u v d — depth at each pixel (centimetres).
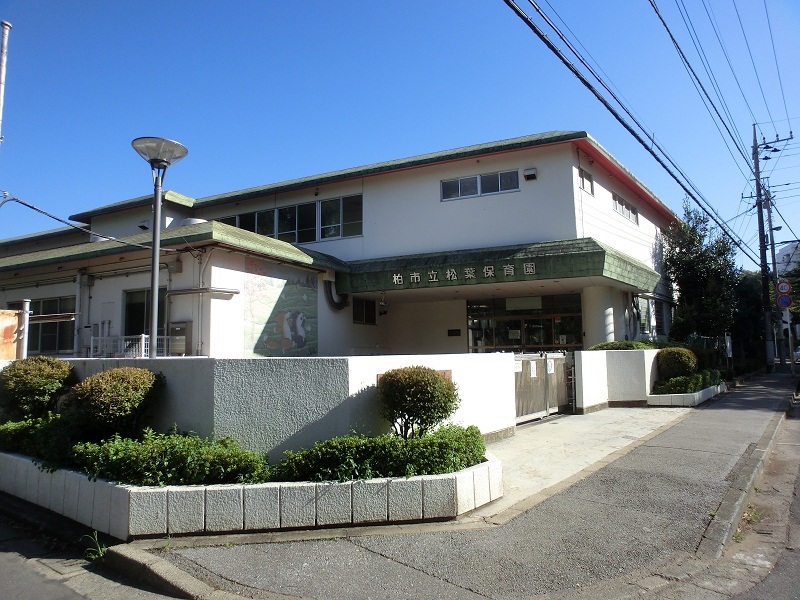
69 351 1597
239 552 486
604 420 1146
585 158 1711
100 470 573
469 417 854
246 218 2092
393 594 409
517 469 744
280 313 1546
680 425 1077
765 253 2661
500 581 425
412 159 1848
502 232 1681
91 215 2230
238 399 648
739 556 486
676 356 1459
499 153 1664
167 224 2086
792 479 752
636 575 436
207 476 561
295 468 571
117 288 1503
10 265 1678
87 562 509
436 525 537
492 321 1972
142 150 866
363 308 1973
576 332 1823
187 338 1337
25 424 742
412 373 637
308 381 634
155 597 432
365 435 615
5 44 1166
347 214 1914
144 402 675
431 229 1780
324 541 505
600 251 1458
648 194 2144
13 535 588
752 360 2781
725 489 645
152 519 523
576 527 529
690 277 2272
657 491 638
